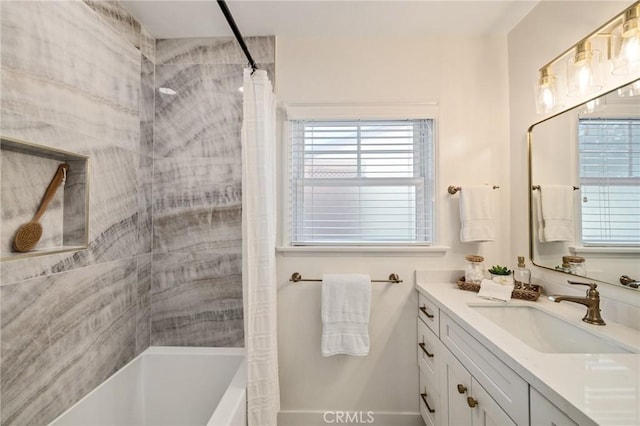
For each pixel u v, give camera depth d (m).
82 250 1.20
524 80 1.55
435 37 1.69
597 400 0.61
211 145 1.70
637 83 0.97
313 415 1.67
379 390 1.68
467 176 1.68
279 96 1.70
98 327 1.29
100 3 1.28
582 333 1.03
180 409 1.58
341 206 1.76
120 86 1.42
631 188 0.98
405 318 1.68
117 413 1.39
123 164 1.44
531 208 1.49
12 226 0.93
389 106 1.69
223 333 1.71
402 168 1.76
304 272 1.70
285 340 1.70
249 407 1.32
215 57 1.71
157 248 1.70
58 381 1.09
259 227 1.37
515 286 1.41
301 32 1.66
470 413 1.06
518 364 0.78
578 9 1.21
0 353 0.89
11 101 0.90
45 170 1.04
